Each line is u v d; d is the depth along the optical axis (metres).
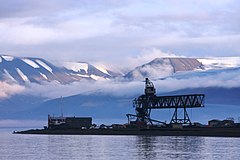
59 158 192.38
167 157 188.25
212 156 190.50
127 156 194.50
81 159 187.00
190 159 180.88
